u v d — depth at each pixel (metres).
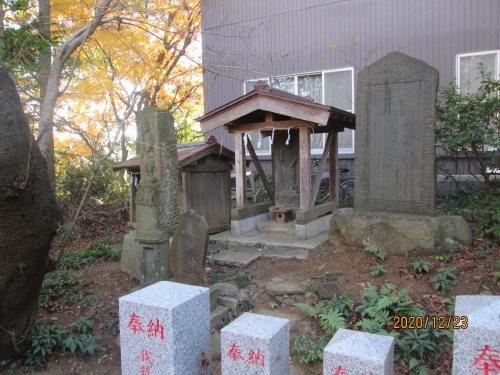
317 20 10.52
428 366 3.71
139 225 6.25
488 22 8.81
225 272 5.91
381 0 9.78
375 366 2.45
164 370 2.86
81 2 7.29
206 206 7.97
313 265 5.87
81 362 4.05
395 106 5.96
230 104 7.18
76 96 7.96
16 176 3.11
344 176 10.65
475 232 5.96
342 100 10.36
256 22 11.16
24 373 3.84
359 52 10.10
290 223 7.78
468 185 7.71
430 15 9.33
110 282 6.04
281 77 11.08
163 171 6.12
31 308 3.96
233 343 2.77
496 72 8.80
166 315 2.83
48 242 3.69
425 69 5.71
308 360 3.83
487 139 5.56
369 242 5.93
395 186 6.02
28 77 7.80
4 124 3.04
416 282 5.00
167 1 9.45
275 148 8.38
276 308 4.93
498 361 2.20
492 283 4.70
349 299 4.62
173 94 14.05
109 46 7.80
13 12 7.51
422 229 5.59
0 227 3.25
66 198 10.66
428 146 5.75
